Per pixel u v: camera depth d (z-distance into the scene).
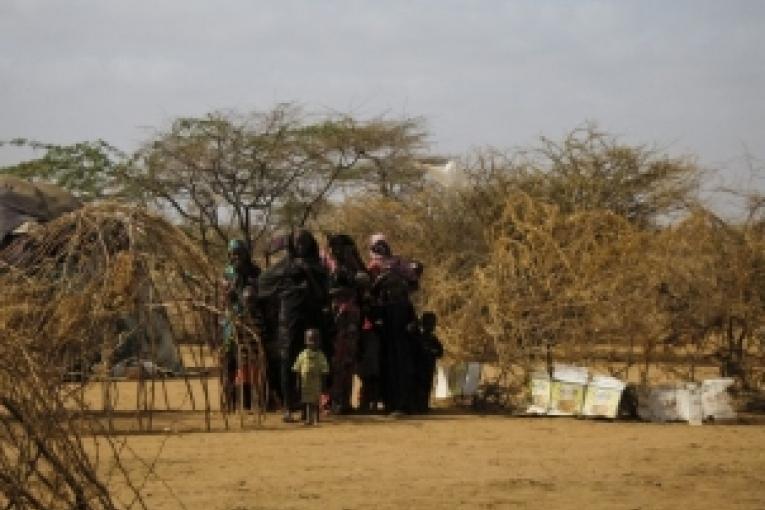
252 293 26.17
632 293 27.27
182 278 25.23
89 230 23.03
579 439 22.81
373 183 58.28
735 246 27.95
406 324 26.83
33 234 23.56
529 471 18.98
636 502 16.62
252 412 26.69
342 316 26.42
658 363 28.58
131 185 57.47
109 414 19.16
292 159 58.22
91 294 20.81
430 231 40.84
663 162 41.19
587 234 28.22
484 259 34.31
